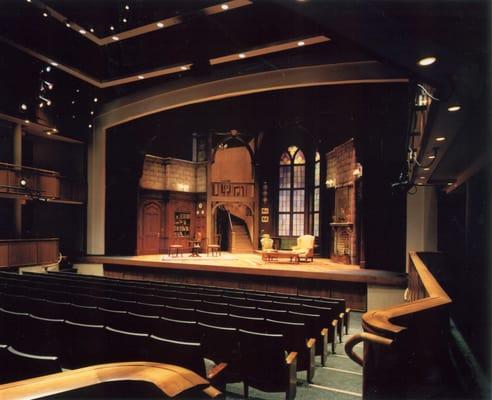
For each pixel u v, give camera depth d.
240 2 9.12
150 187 17.75
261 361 3.64
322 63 12.58
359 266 12.84
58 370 2.32
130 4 10.12
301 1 2.50
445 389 3.16
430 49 2.89
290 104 16.58
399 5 2.51
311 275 11.16
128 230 16.98
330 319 5.75
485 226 7.67
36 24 10.80
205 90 14.55
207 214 18.94
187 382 1.57
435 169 8.17
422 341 2.87
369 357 2.36
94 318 4.69
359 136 13.30
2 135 13.86
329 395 4.00
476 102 3.71
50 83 13.49
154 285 8.73
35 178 13.23
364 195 12.30
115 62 13.29
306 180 18.25
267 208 19.23
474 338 6.62
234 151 20.77
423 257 10.41
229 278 12.57
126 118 15.99
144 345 3.17
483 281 7.40
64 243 16.28
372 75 11.92
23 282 7.55
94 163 16.28
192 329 4.01
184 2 9.64
